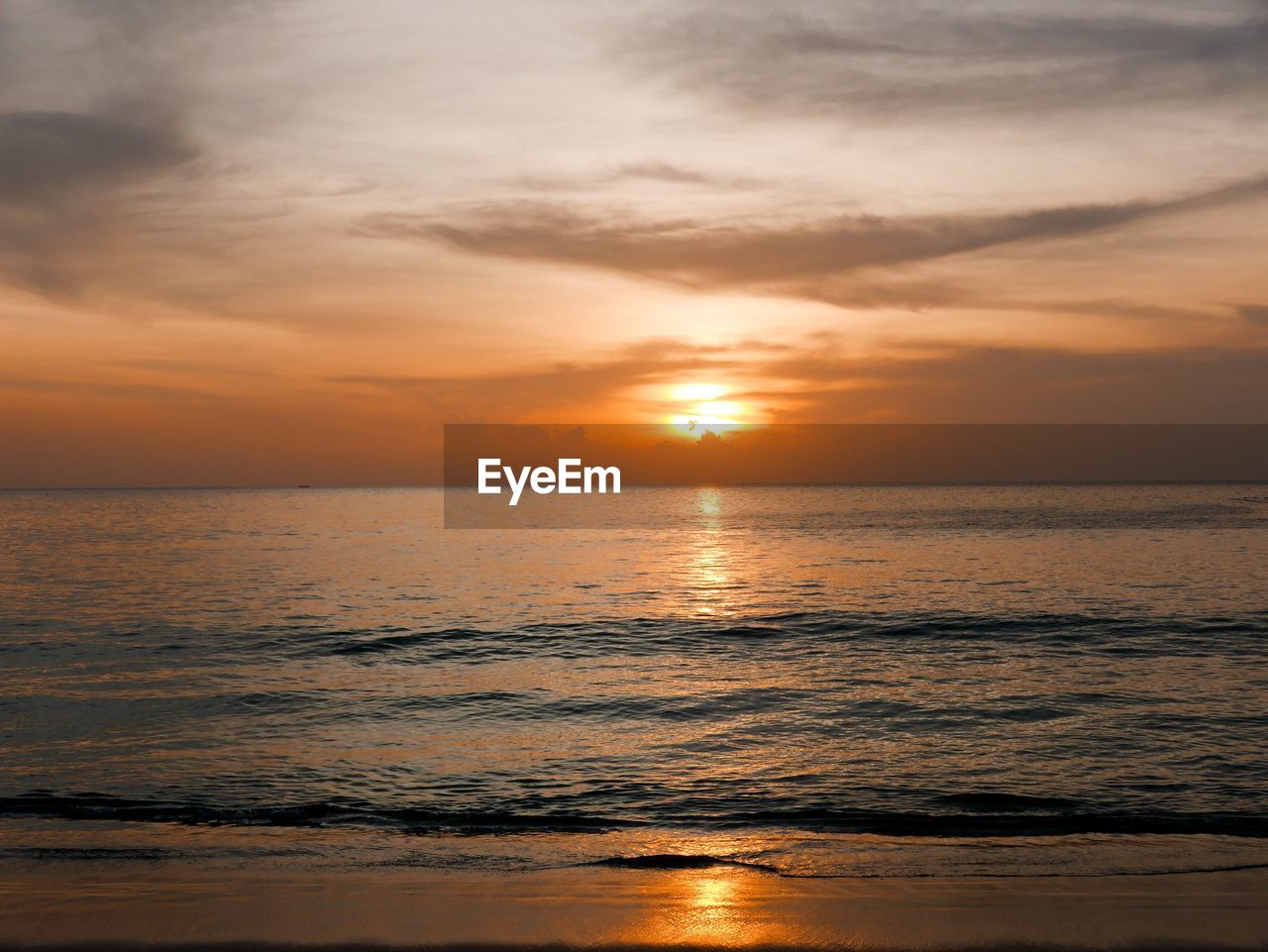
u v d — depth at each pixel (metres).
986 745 14.34
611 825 10.62
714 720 16.41
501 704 17.89
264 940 6.38
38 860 8.70
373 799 11.76
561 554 61.78
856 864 8.63
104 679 20.50
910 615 30.47
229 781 12.58
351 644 25.94
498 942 6.35
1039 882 7.81
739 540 74.31
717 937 6.44
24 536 83.25
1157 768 12.95
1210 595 35.19
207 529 97.00
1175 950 6.21
